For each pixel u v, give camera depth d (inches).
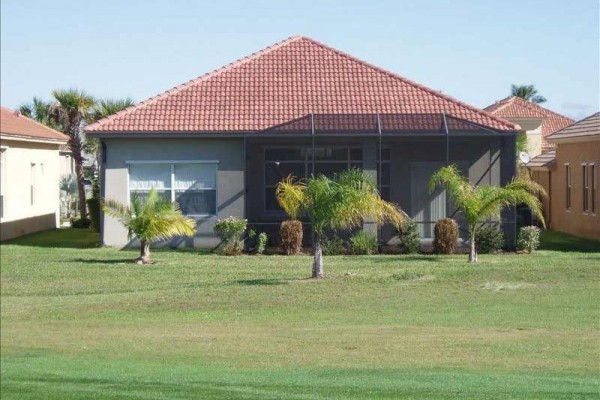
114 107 1987.0
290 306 811.4
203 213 1392.7
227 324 725.9
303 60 1520.7
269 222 1362.0
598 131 1453.0
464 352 589.3
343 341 637.3
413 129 1306.6
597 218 1476.4
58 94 2085.4
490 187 1167.6
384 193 1392.7
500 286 906.1
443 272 1028.5
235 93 1446.9
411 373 518.3
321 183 979.3
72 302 864.3
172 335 677.9
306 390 463.5
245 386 479.2
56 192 1926.7
